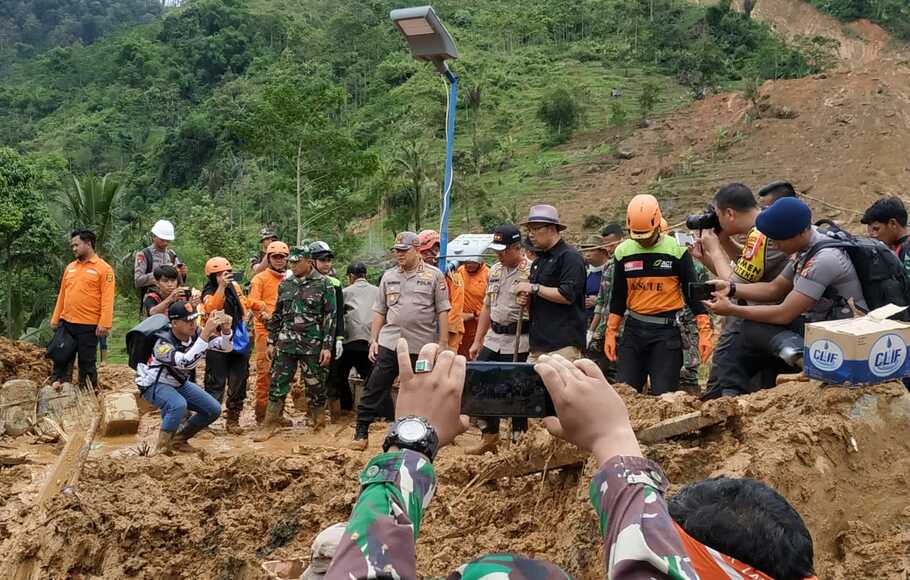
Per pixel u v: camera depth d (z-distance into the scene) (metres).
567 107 70.75
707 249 6.08
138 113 113.94
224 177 78.50
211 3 132.62
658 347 6.53
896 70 57.91
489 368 1.83
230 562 5.45
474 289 9.84
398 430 1.53
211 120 91.69
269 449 8.38
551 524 4.81
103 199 33.50
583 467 4.77
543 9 107.94
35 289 33.00
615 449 1.54
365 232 54.06
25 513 6.00
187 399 7.82
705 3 107.19
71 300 9.81
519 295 7.14
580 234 49.19
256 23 128.38
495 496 5.19
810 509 4.05
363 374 9.92
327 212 44.28
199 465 6.64
